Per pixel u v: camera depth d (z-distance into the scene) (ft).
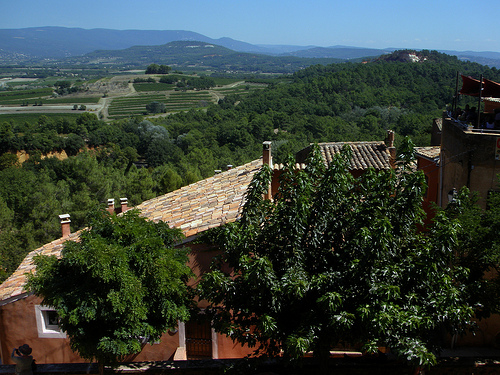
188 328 39.58
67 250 26.25
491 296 26.58
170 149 287.07
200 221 40.16
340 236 27.12
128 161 286.25
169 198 54.34
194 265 37.17
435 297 24.25
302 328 24.06
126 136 314.55
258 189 27.94
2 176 161.48
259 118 294.25
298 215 25.38
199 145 278.05
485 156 35.42
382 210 26.12
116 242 27.45
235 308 26.81
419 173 25.79
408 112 234.58
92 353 27.25
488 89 42.22
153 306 27.58
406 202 25.73
